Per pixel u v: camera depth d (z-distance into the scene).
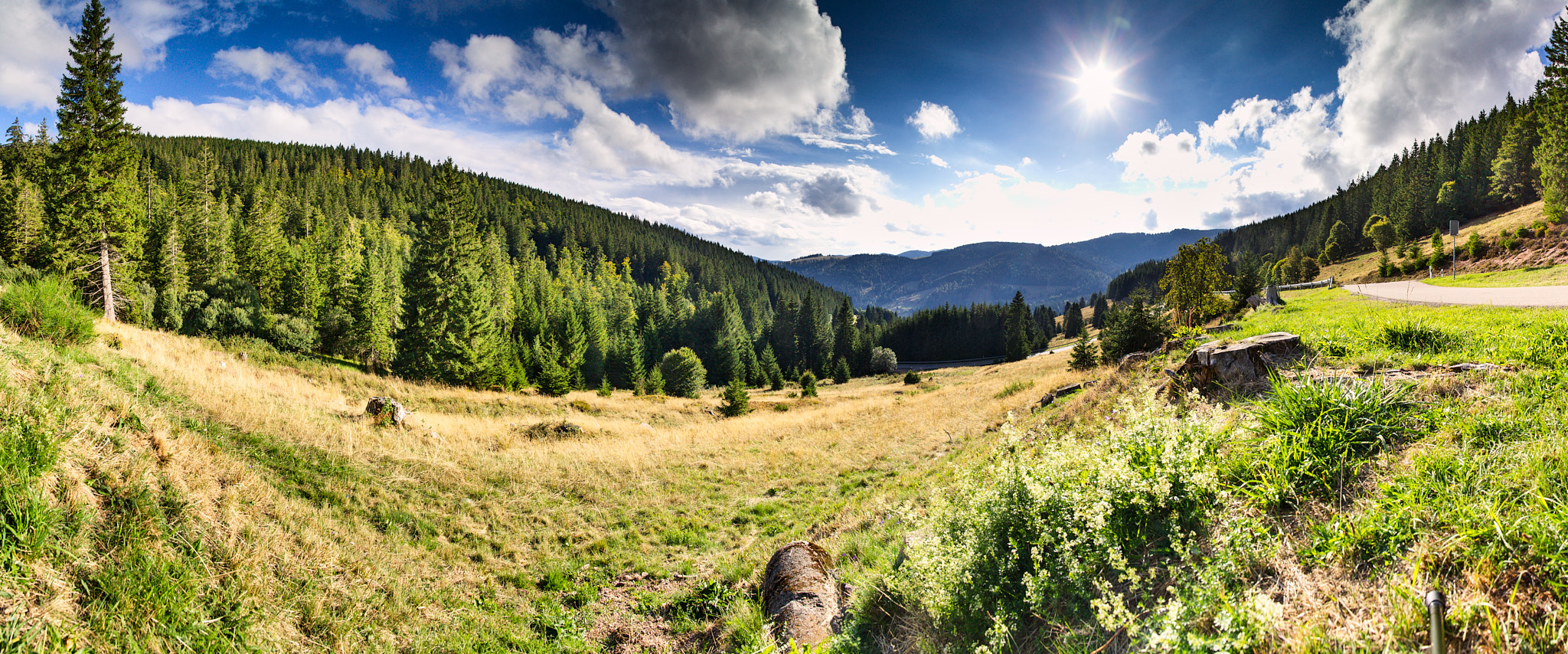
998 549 3.02
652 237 198.50
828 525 8.59
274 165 154.12
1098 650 2.37
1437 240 50.75
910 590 3.59
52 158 31.19
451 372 36.25
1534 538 1.98
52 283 9.27
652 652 5.61
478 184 191.75
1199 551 2.55
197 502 5.43
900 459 13.49
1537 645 1.73
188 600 4.09
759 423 22.92
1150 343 21.89
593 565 8.04
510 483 10.69
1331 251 94.00
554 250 160.00
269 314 43.78
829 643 3.77
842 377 81.38
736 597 6.36
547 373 37.75
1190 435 3.39
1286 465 3.03
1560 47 42.94
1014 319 106.00
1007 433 3.46
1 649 3.04
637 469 12.88
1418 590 1.99
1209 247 25.05
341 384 23.66
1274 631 2.01
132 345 13.17
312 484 8.24
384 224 123.88
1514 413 3.16
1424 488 2.49
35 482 3.95
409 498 8.98
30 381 5.64
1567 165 42.56
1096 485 3.04
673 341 91.00
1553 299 14.03
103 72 32.25
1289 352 6.03
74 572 3.78
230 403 9.92
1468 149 79.19
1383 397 3.47
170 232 50.56
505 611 6.37
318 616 4.96
